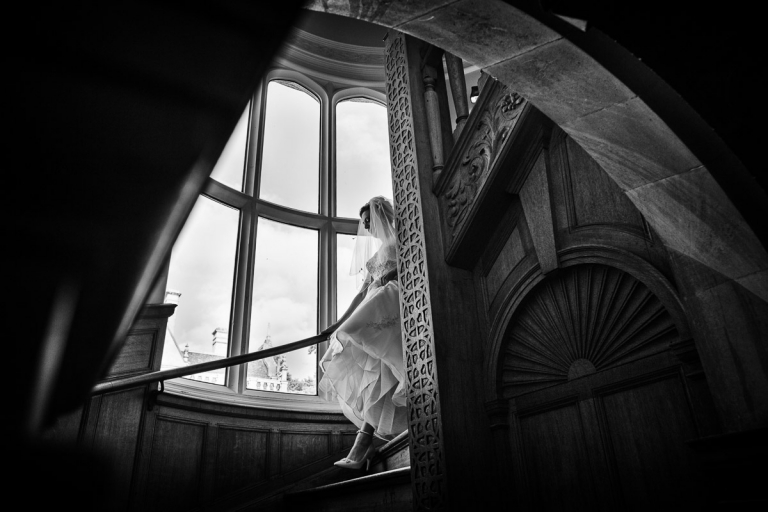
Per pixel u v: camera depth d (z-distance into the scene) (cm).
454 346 286
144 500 393
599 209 245
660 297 210
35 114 92
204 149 111
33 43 82
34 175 104
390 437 424
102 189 113
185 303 584
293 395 591
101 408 388
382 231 461
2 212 111
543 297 267
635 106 177
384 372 389
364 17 186
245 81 98
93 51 85
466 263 310
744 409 162
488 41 184
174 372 412
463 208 307
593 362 239
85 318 163
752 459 153
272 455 479
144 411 412
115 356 222
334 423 520
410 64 369
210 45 89
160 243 143
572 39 174
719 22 168
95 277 142
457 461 258
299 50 801
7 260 123
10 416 36
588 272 248
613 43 174
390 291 393
